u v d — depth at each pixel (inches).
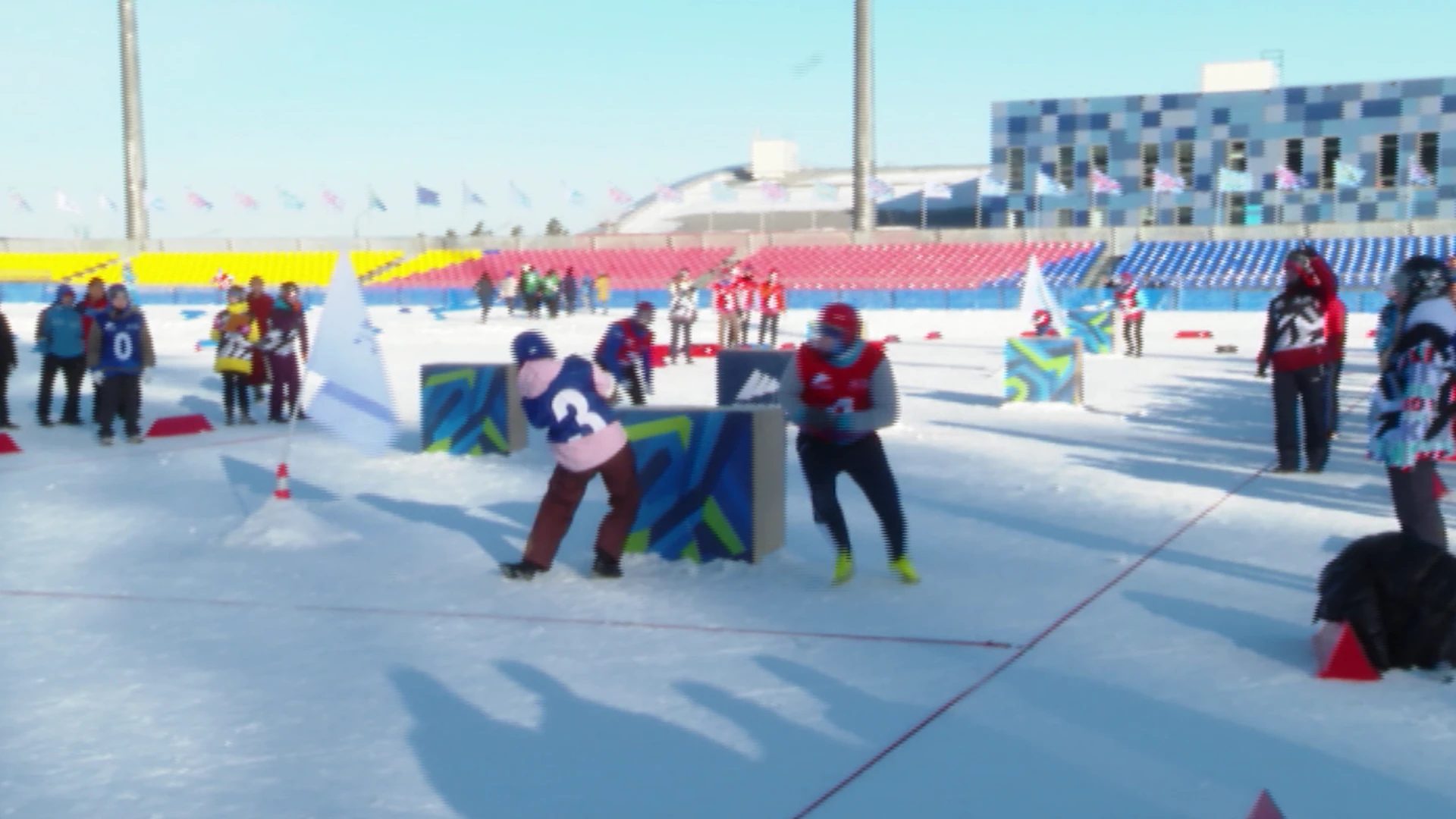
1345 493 388.2
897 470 444.8
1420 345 255.8
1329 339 416.2
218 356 607.5
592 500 386.3
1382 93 2138.3
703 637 241.6
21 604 273.7
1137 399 689.6
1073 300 1688.0
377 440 364.5
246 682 217.9
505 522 358.0
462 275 2137.1
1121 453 481.7
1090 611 255.8
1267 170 2229.3
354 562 310.7
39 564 311.7
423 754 184.4
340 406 358.0
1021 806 163.2
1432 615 210.7
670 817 161.6
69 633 250.2
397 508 381.7
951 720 194.4
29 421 631.2
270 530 331.0
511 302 1689.2
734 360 547.2
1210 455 476.1
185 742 190.4
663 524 306.3
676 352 948.0
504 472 444.8
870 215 2103.8
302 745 188.4
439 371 485.7
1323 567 284.8
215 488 424.8
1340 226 1897.1
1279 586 273.6
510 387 478.3
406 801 168.1
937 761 178.9
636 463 307.7
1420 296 259.6
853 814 161.8
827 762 179.0
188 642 242.8
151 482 441.7
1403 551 213.6
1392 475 263.6
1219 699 202.1
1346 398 687.7
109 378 535.2
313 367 355.3
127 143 2129.7
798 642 237.3
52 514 380.2
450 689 212.8
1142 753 180.2
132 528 358.0
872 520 356.5
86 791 172.6
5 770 180.2
